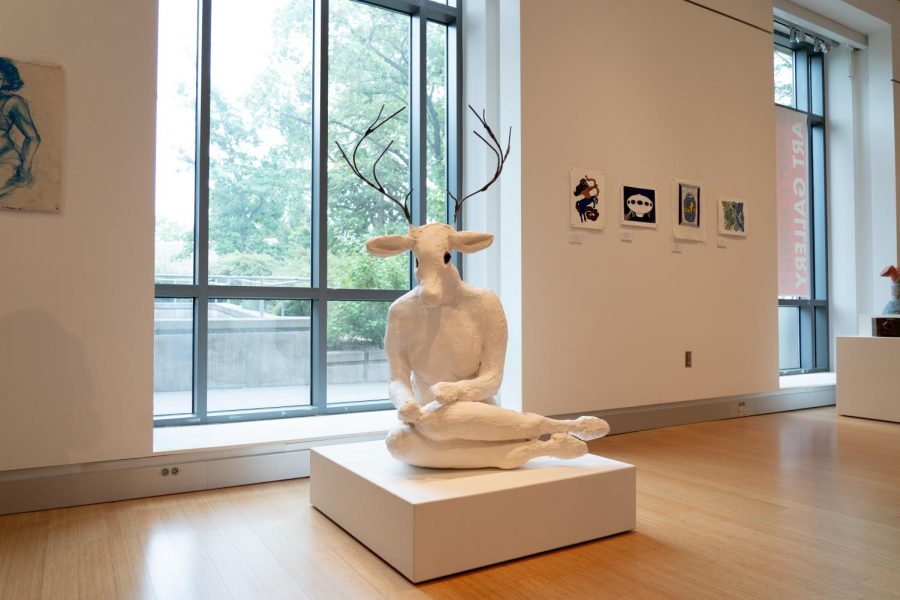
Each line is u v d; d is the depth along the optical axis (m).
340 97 4.54
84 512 2.71
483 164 4.57
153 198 2.99
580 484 2.35
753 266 5.47
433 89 4.90
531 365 4.15
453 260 4.72
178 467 3.02
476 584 1.99
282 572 2.09
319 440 3.37
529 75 4.20
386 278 4.70
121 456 2.89
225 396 4.04
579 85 4.44
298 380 4.31
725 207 5.27
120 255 2.91
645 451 3.93
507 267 4.25
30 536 2.42
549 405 4.22
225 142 4.10
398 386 2.50
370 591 1.94
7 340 2.69
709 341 5.14
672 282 4.91
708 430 4.68
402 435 2.35
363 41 4.66
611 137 4.59
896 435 4.48
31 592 1.93
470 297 2.53
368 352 4.59
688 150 5.05
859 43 6.92
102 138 2.88
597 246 4.50
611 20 4.62
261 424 3.79
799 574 2.07
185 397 3.90
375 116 4.70
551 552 2.27
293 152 4.36
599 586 1.98
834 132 7.11
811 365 7.02
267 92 4.27
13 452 2.69
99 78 2.88
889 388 5.08
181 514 2.69
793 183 6.90
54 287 2.78
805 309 7.03
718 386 5.18
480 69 4.62
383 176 4.72
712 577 2.05
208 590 1.95
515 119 4.21
